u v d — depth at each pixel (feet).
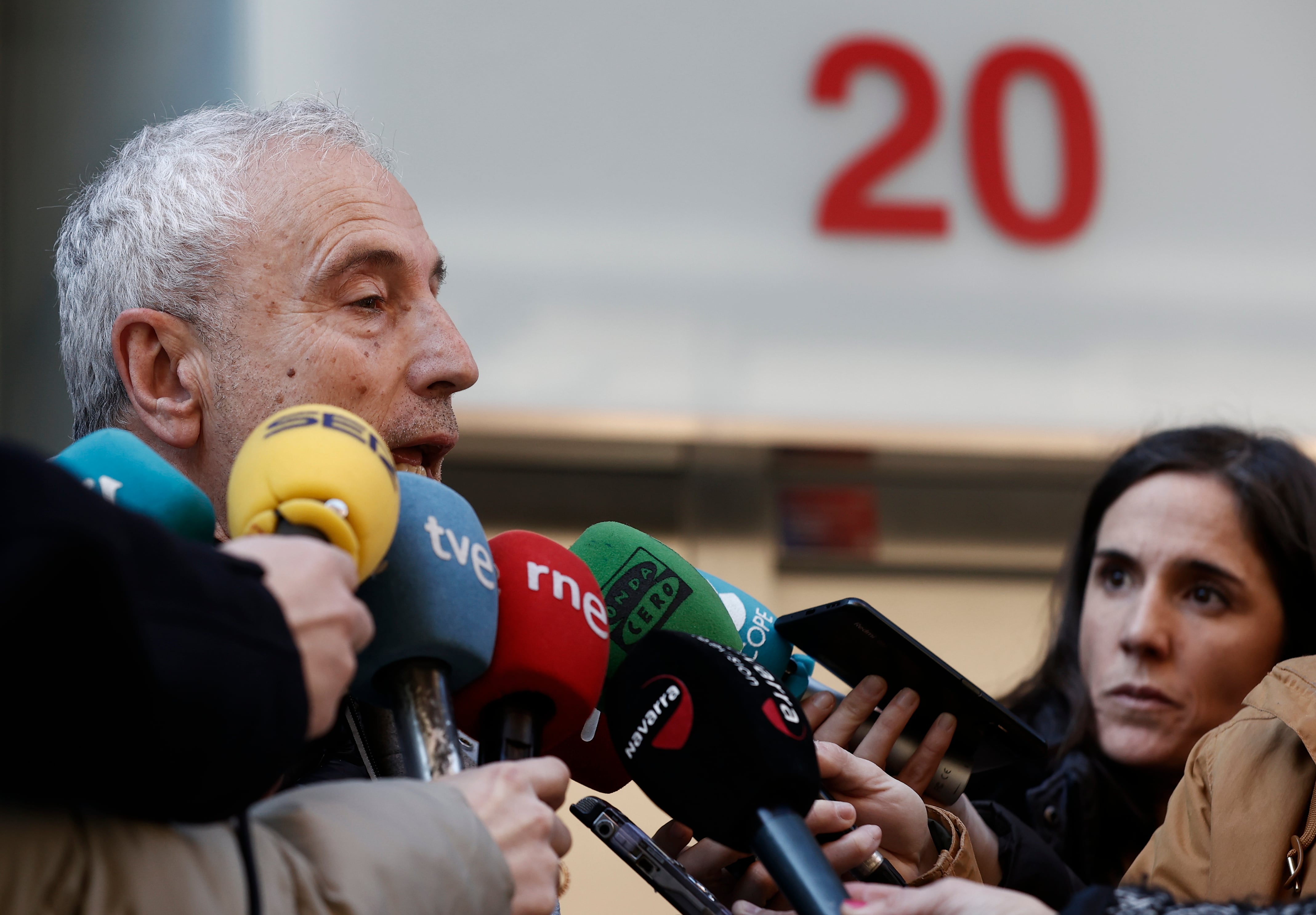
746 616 5.24
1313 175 14.25
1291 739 5.32
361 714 4.85
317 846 2.91
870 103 14.14
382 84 13.57
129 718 2.46
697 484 13.71
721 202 13.88
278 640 2.74
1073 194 14.08
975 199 14.05
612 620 4.64
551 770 3.46
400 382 5.17
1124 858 8.57
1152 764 8.65
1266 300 13.99
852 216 13.92
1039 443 13.56
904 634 4.97
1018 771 8.74
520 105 13.80
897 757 5.24
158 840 2.69
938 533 13.66
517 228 13.65
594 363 13.51
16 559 2.28
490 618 3.76
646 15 14.10
